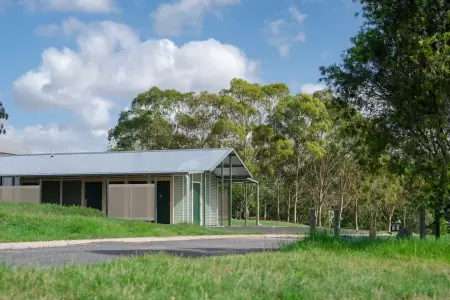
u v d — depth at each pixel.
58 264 12.02
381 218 68.88
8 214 24.27
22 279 8.10
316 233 16.97
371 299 7.76
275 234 31.34
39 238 21.23
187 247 19.53
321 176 58.84
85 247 18.84
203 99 61.25
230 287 8.01
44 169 39.84
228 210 43.34
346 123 22.91
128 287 7.60
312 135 57.62
